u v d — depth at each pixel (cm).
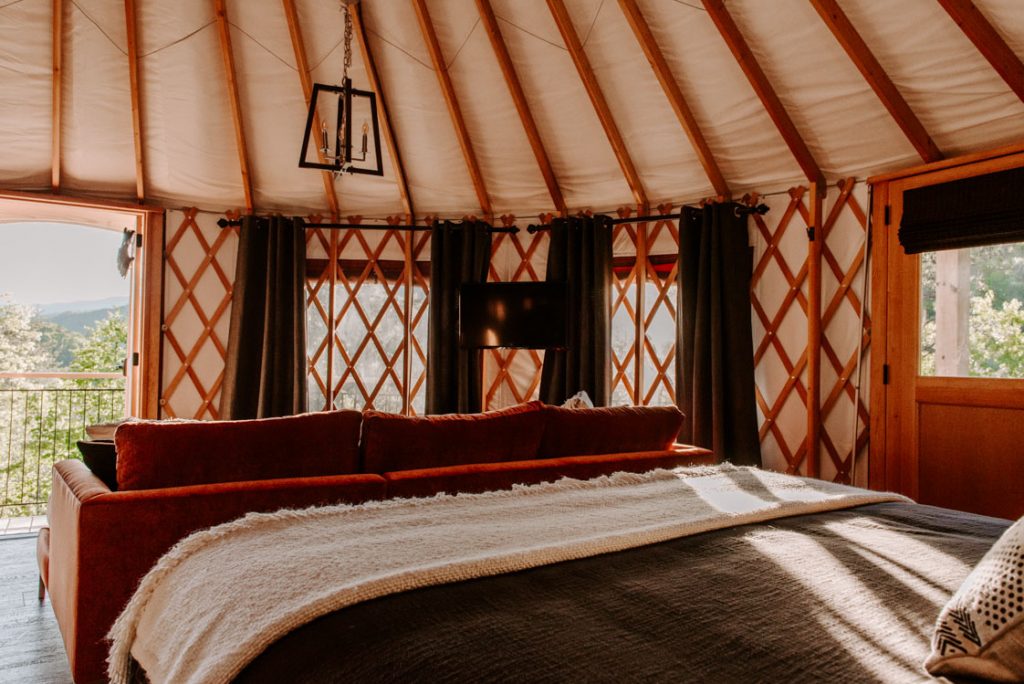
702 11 364
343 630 82
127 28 386
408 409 520
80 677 166
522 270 523
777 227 435
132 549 168
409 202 520
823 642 78
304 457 190
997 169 327
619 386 511
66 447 682
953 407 343
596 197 501
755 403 429
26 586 289
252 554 109
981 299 337
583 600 90
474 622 82
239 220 505
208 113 449
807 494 159
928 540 123
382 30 422
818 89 373
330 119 467
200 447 179
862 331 387
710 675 69
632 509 140
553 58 421
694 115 421
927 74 335
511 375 525
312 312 522
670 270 479
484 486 208
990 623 69
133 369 486
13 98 404
